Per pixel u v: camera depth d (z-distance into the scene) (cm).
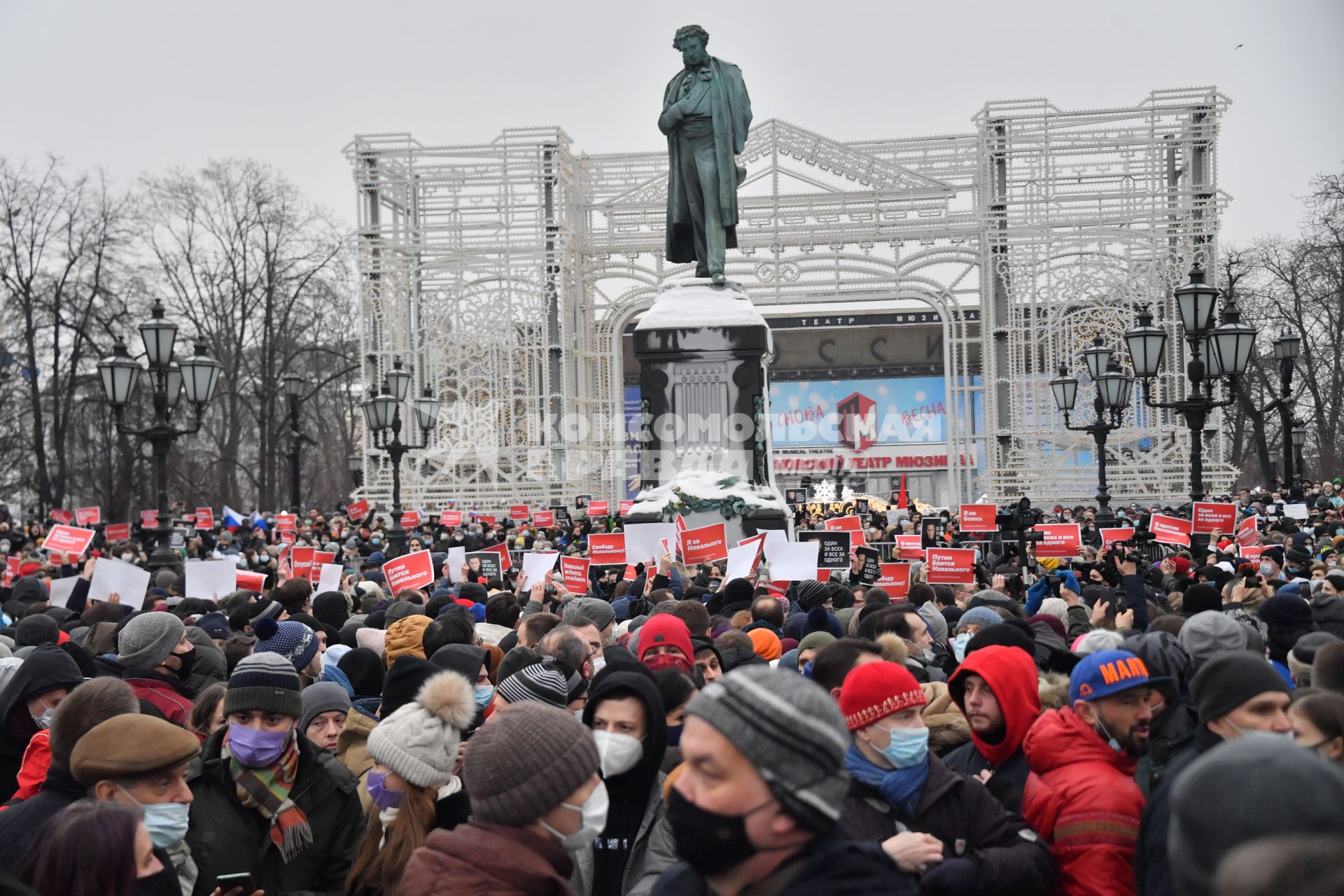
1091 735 505
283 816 546
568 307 4291
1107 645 629
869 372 5944
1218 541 2033
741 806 328
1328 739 473
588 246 4325
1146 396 1641
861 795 485
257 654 558
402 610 1030
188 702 718
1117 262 4097
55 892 381
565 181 4259
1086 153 4075
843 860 336
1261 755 254
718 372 2019
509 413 4275
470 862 390
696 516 1923
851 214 4162
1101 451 2031
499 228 4225
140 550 2058
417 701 525
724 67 2108
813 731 328
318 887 555
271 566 1900
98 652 885
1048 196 4100
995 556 2088
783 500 2056
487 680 695
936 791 484
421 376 4303
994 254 4131
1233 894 234
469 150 4188
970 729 573
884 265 4184
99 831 385
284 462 6384
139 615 745
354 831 569
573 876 547
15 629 1030
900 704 479
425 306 4272
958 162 4175
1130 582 1073
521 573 1409
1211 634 635
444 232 4341
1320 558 1728
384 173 4278
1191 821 253
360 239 4216
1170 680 516
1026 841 477
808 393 5966
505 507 4178
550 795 396
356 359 5509
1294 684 743
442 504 4197
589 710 552
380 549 2811
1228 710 461
